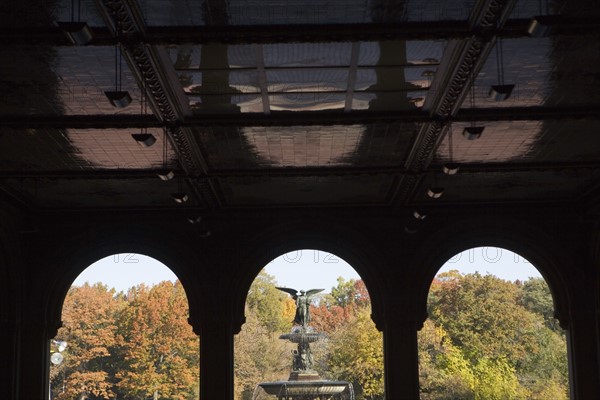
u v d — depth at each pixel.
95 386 57.59
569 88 14.55
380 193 22.12
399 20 11.86
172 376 57.78
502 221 23.38
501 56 13.09
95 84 14.06
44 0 11.02
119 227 23.53
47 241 23.39
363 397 55.72
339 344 57.59
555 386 56.84
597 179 20.86
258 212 23.53
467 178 20.59
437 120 15.85
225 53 12.96
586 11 11.50
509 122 16.30
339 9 11.48
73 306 58.72
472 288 58.78
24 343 22.89
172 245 23.47
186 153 17.83
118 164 19.02
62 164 18.92
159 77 13.70
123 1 11.05
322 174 19.62
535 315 60.69
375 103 15.35
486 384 55.16
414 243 23.36
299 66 13.55
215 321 23.06
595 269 22.86
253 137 17.16
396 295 23.14
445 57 13.21
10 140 17.05
